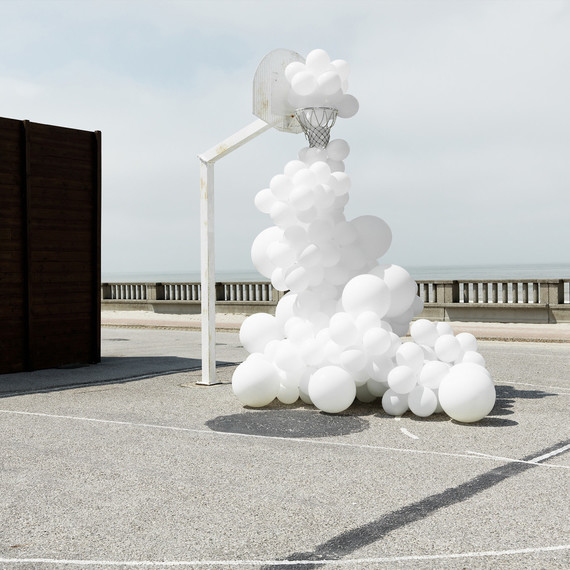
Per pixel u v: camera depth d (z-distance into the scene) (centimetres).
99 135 1507
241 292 2806
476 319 2325
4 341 1334
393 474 617
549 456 675
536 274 16462
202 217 1131
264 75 1002
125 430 810
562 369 1307
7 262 1345
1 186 1338
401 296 920
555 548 442
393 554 436
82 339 1471
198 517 509
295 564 422
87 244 1490
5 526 494
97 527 490
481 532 472
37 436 782
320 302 952
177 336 2158
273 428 815
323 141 988
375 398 966
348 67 994
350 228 937
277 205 925
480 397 805
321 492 567
